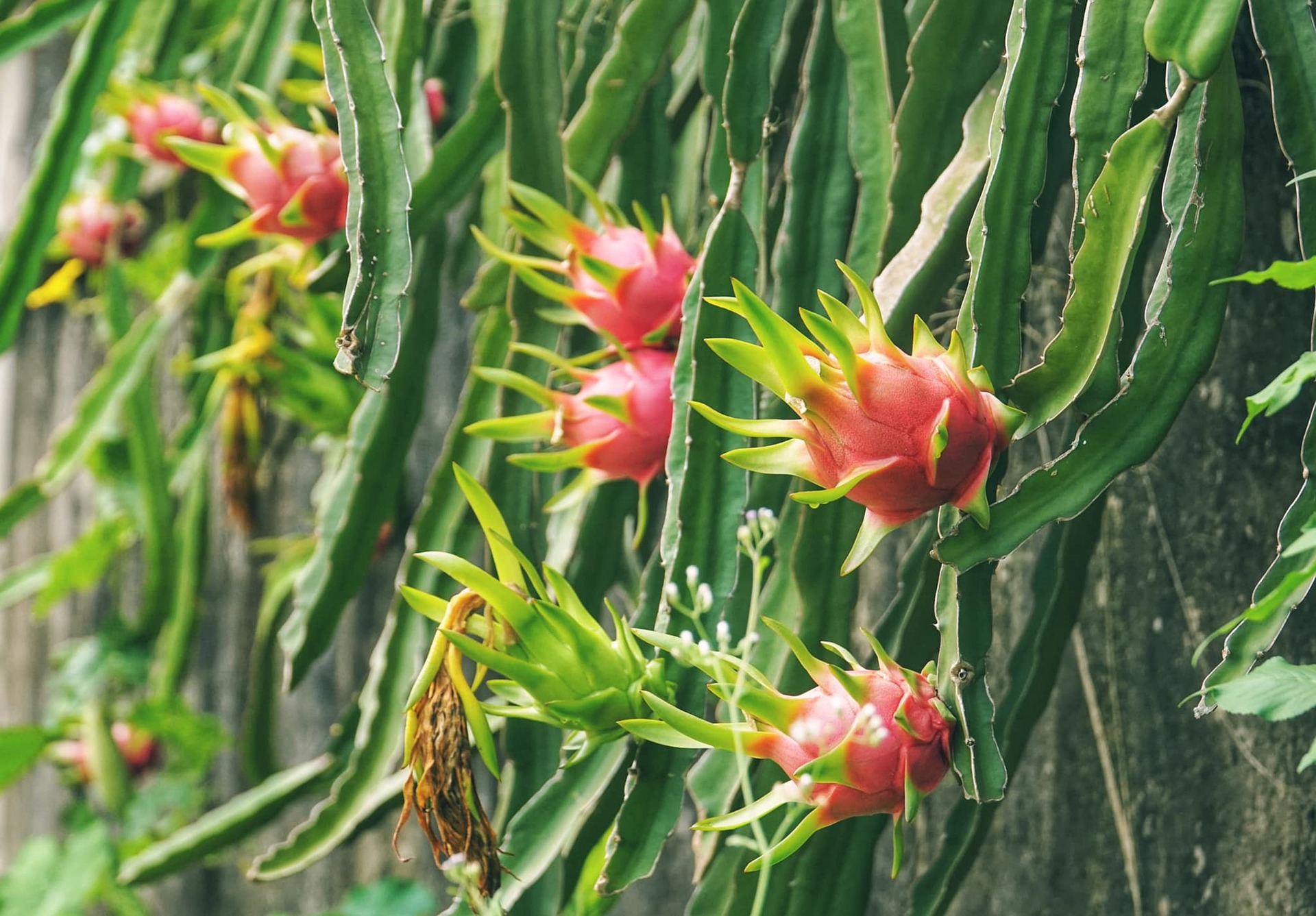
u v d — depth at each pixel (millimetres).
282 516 4031
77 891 3666
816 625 2115
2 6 2656
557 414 2178
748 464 1942
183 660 3791
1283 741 2154
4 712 6289
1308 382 2150
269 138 2352
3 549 6352
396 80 2324
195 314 3609
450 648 1999
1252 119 2184
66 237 4332
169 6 3102
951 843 2117
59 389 5801
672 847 2703
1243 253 2197
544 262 2213
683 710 2055
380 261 2055
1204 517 2219
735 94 2123
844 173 2164
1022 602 2355
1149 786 2260
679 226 2395
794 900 2105
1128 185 1924
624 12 2307
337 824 2352
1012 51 1975
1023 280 1970
